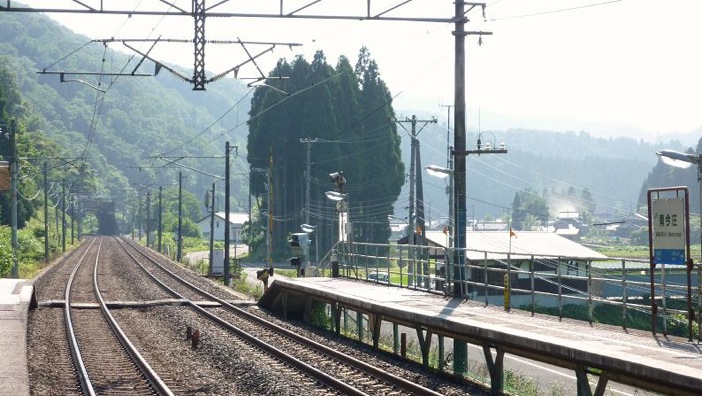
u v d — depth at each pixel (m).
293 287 24.72
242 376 15.21
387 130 86.00
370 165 85.00
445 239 42.75
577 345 11.80
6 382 13.59
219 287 40.56
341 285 23.88
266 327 22.75
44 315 25.39
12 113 170.12
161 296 32.72
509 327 13.99
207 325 23.23
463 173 19.92
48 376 15.12
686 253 12.57
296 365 16.09
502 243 45.44
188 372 15.71
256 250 90.50
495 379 13.80
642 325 33.00
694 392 9.45
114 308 28.72
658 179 178.50
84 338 20.58
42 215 108.50
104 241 122.38
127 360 17.22
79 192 149.12
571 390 17.61
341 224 29.92
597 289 42.81
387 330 25.64
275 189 86.25
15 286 28.12
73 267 54.16
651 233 13.16
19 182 84.19
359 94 86.88
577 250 44.56
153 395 13.75
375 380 14.74
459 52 19.53
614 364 10.74
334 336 21.31
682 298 14.35
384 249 83.88
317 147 83.44
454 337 15.16
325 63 85.69
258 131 87.44
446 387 14.31
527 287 42.19
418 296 20.12
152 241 116.88
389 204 85.50
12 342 17.66
